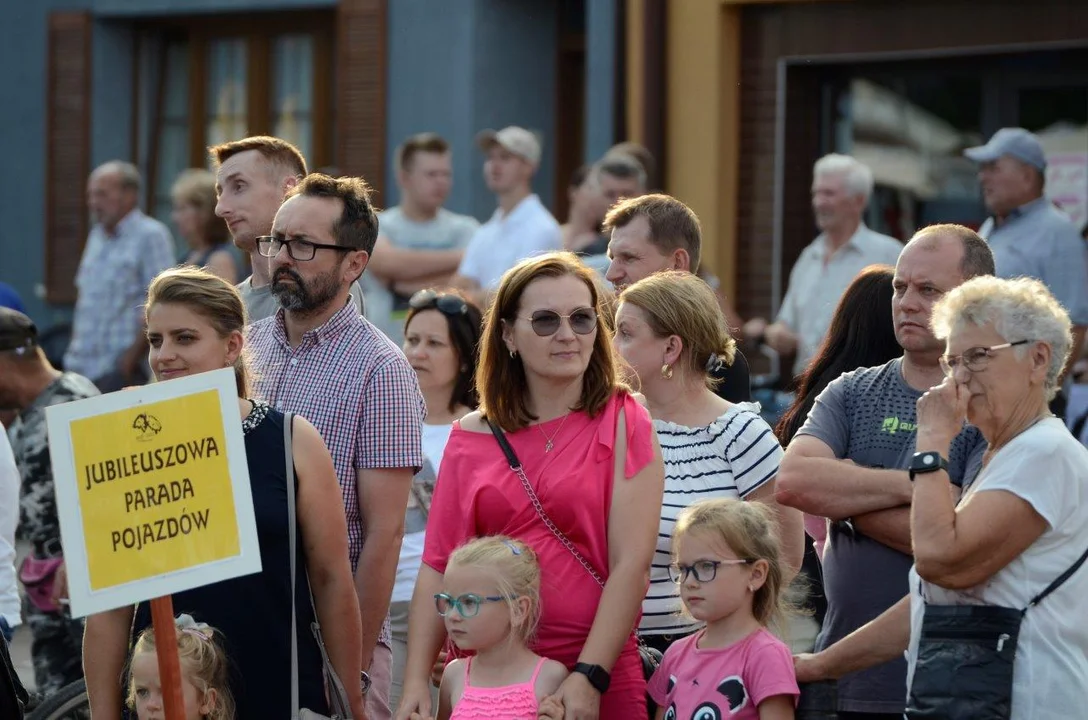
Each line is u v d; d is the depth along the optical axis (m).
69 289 32.81
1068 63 25.81
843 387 13.07
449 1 29.38
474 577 11.36
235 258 26.39
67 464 10.73
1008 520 10.30
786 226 27.41
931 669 10.42
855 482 12.33
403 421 13.31
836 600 12.68
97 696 12.08
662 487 11.82
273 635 11.73
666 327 12.99
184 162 32.88
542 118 30.38
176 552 10.75
